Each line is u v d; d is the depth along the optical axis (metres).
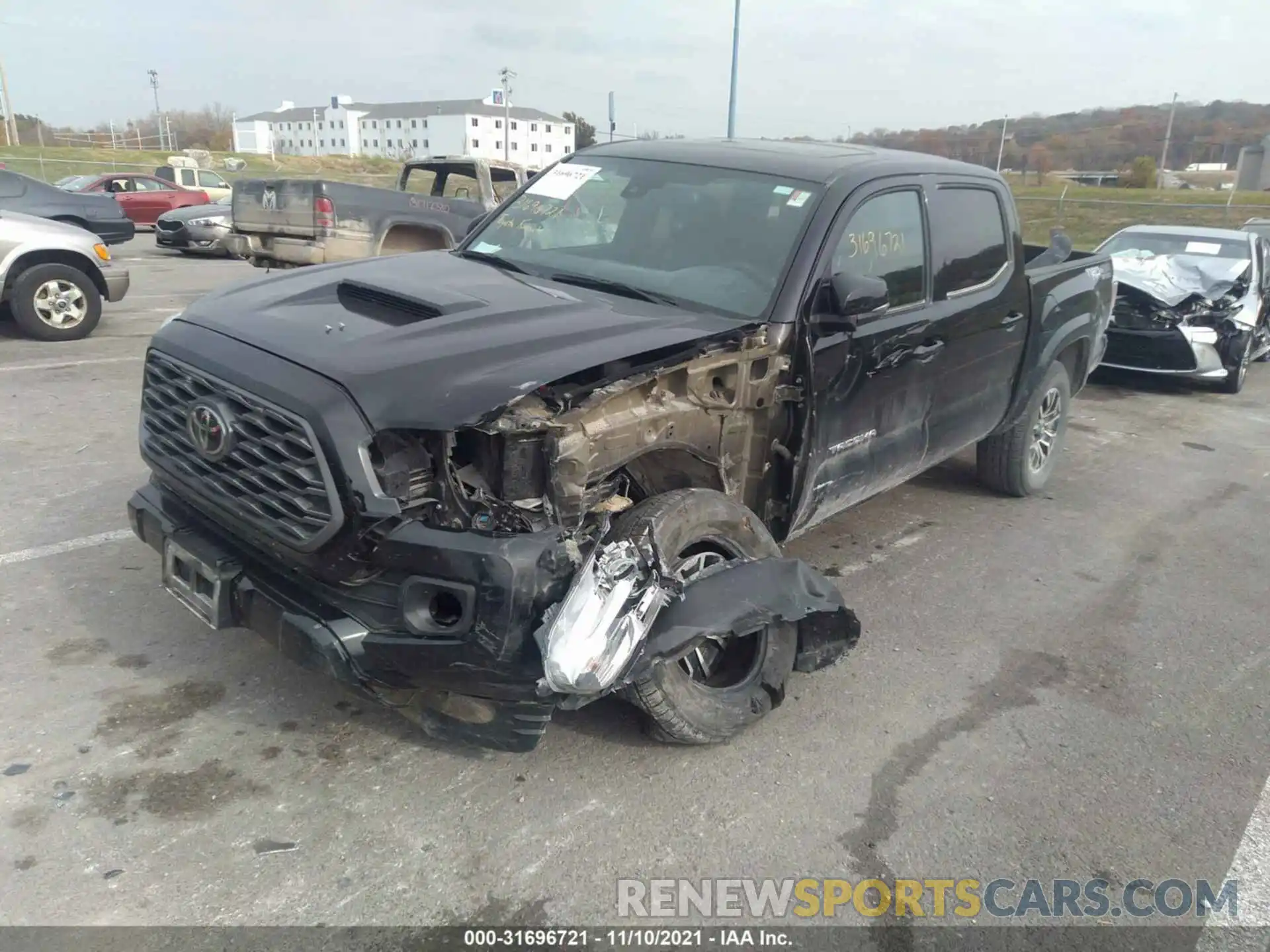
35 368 8.24
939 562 5.39
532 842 2.97
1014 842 3.13
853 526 5.87
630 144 4.89
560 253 4.32
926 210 4.54
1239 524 6.34
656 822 3.10
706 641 3.49
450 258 4.36
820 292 3.78
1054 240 6.82
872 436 4.27
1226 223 24.80
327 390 2.79
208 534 3.25
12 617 4.04
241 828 2.94
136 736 3.33
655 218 4.23
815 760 3.49
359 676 2.84
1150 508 6.56
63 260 9.64
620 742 3.50
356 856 2.87
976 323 4.88
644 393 3.15
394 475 2.78
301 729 3.44
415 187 13.16
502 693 2.79
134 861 2.78
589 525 3.17
